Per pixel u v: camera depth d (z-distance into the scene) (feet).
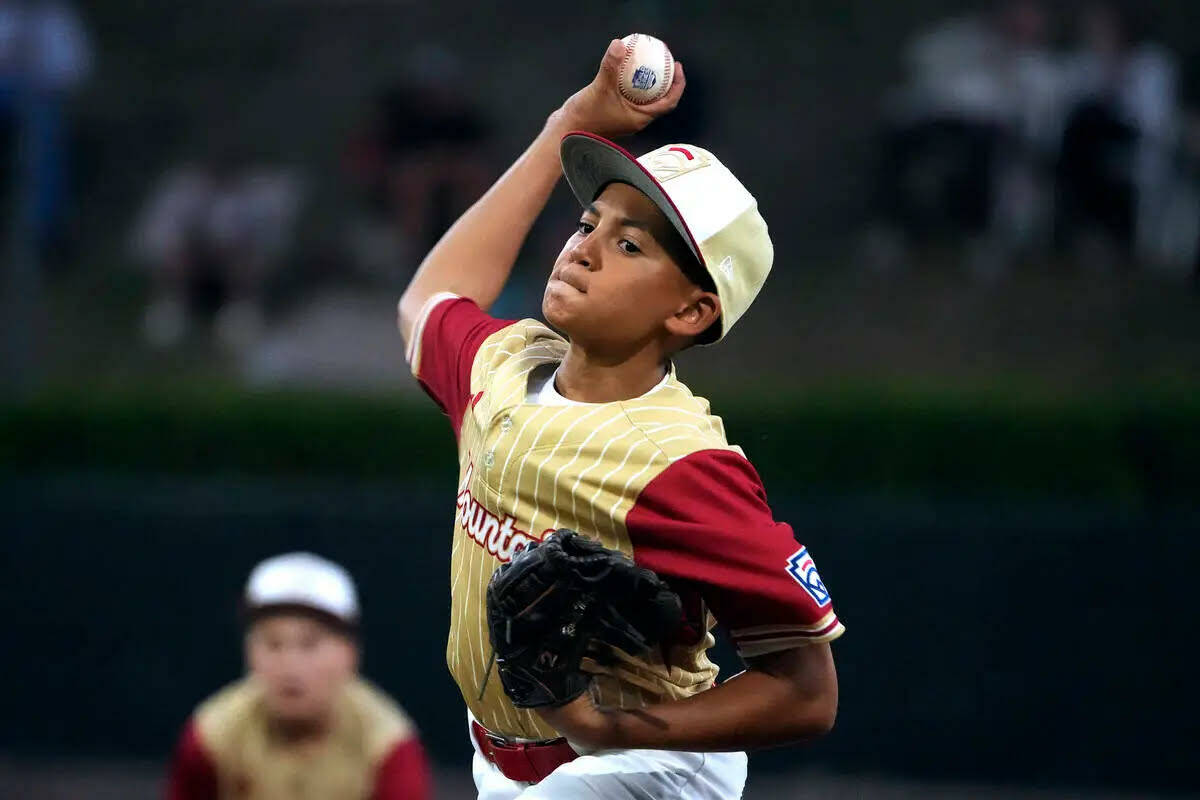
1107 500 96.43
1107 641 93.15
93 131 163.84
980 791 93.40
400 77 161.07
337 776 52.16
